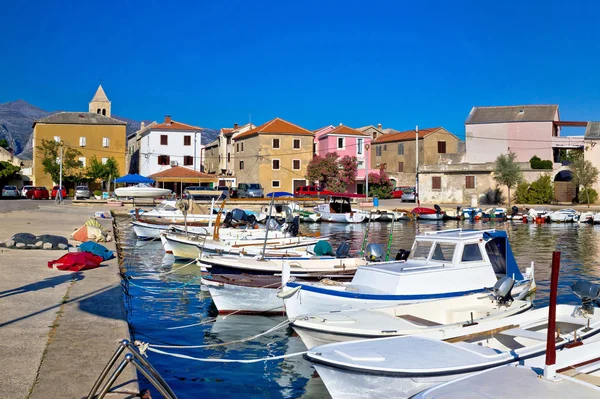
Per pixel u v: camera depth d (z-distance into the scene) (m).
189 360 11.59
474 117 73.50
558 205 59.44
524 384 6.90
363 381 7.91
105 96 103.19
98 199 60.88
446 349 8.47
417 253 13.88
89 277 15.01
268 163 72.56
